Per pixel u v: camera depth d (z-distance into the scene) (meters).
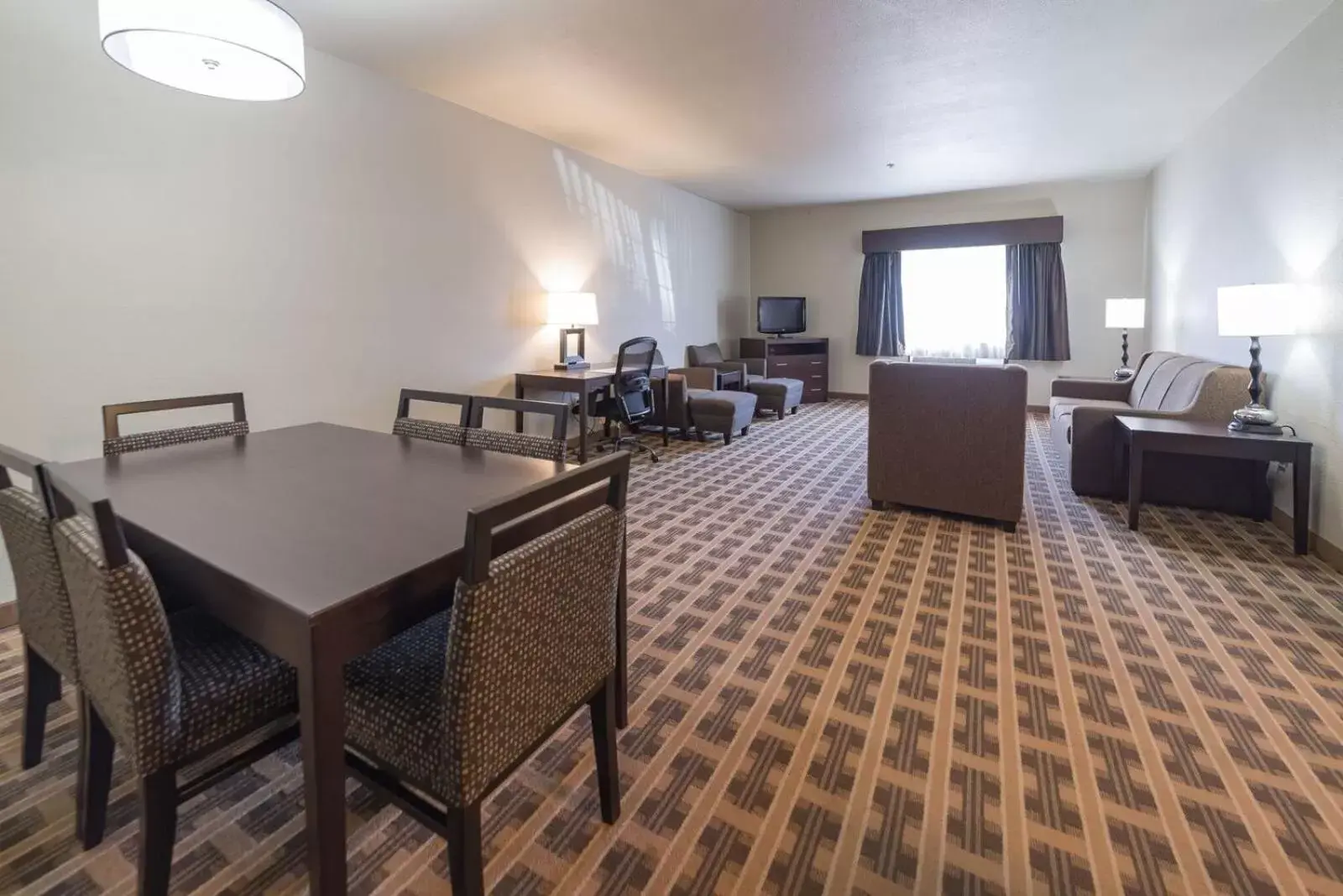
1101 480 3.66
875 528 3.25
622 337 5.84
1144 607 2.35
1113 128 4.55
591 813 1.40
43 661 1.49
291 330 3.19
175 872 1.26
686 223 6.81
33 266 2.32
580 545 1.16
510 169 4.45
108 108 2.48
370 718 1.10
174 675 1.06
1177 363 4.12
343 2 2.68
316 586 0.97
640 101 3.92
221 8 1.52
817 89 3.72
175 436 2.10
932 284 7.32
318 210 3.27
